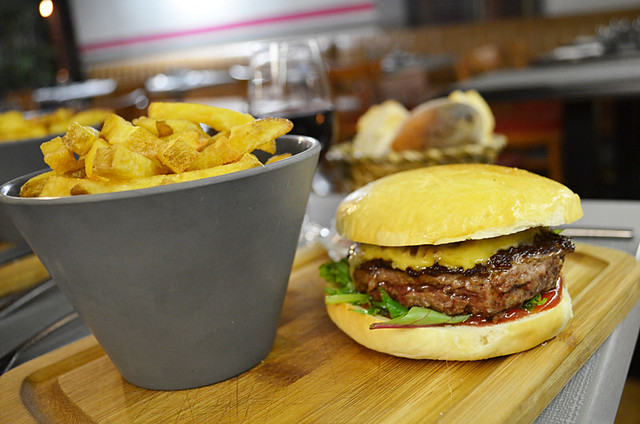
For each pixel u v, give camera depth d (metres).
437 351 0.78
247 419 0.71
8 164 1.05
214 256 0.68
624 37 4.50
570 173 3.60
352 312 0.85
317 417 0.70
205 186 0.62
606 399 0.71
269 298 0.78
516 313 0.79
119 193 0.59
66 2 9.74
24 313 1.03
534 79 3.62
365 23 8.23
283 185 0.70
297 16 8.59
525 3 7.33
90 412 0.75
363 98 4.47
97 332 0.74
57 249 0.64
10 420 0.75
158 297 0.68
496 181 0.85
